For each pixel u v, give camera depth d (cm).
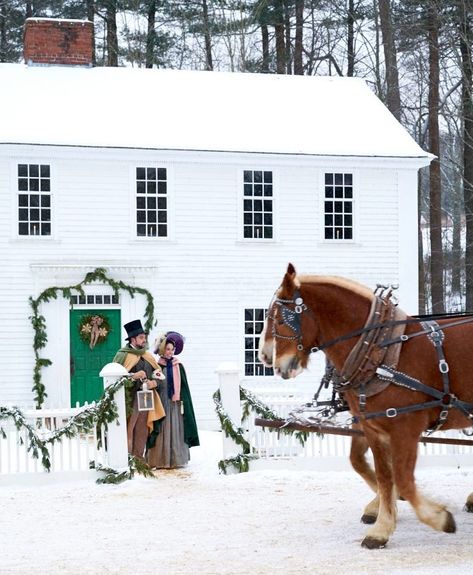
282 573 802
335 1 4056
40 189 2198
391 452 904
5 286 2164
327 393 2258
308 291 920
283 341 914
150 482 1328
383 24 3606
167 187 2262
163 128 2333
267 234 2327
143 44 4044
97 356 2192
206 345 2264
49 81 2472
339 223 2361
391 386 887
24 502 1202
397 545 903
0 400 2144
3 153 2169
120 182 2241
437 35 3409
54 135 2220
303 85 2678
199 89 2566
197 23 3972
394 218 2384
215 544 931
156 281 2245
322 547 903
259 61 4078
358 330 903
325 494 1210
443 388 892
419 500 881
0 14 3919
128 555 893
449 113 3812
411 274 2383
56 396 2156
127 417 1412
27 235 2188
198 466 1464
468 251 3619
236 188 2300
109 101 2425
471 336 905
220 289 2281
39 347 2150
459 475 1331
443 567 800
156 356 1802
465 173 3531
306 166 2338
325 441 1436
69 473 1341
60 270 2180
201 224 2280
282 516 1070
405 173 2388
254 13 3856
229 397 1412
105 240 2227
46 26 2547
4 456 1514
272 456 1412
